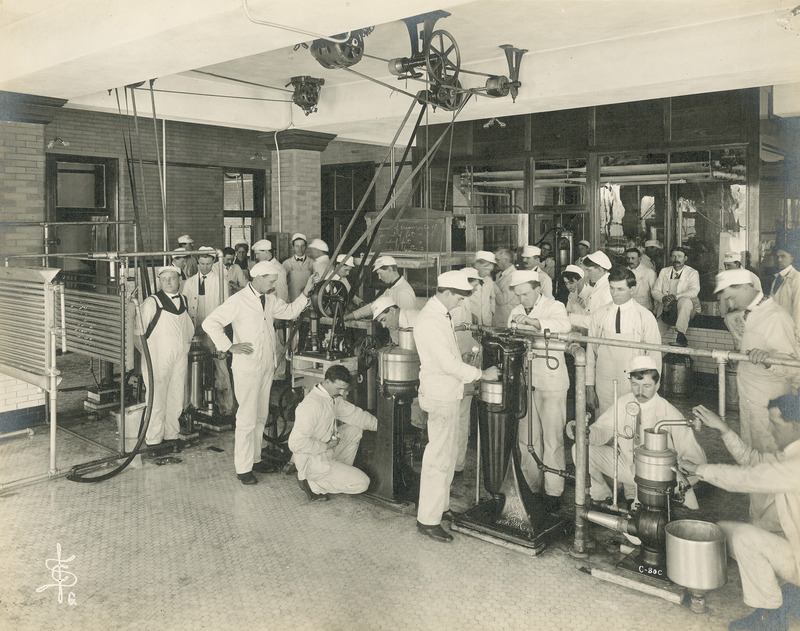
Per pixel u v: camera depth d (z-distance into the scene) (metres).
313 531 5.02
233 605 4.00
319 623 3.81
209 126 14.28
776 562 3.60
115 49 5.36
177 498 5.66
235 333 6.19
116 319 6.09
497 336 5.00
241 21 4.59
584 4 5.71
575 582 4.27
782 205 9.36
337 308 6.70
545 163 9.85
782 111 8.95
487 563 4.53
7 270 6.45
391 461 5.46
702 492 5.55
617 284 5.66
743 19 6.09
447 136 10.62
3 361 6.62
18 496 5.68
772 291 7.62
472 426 6.87
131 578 4.32
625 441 4.92
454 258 7.93
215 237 14.63
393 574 4.38
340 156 15.13
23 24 6.18
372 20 4.57
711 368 9.27
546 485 5.46
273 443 6.64
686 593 4.04
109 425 7.64
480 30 6.55
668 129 8.81
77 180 12.55
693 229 9.08
